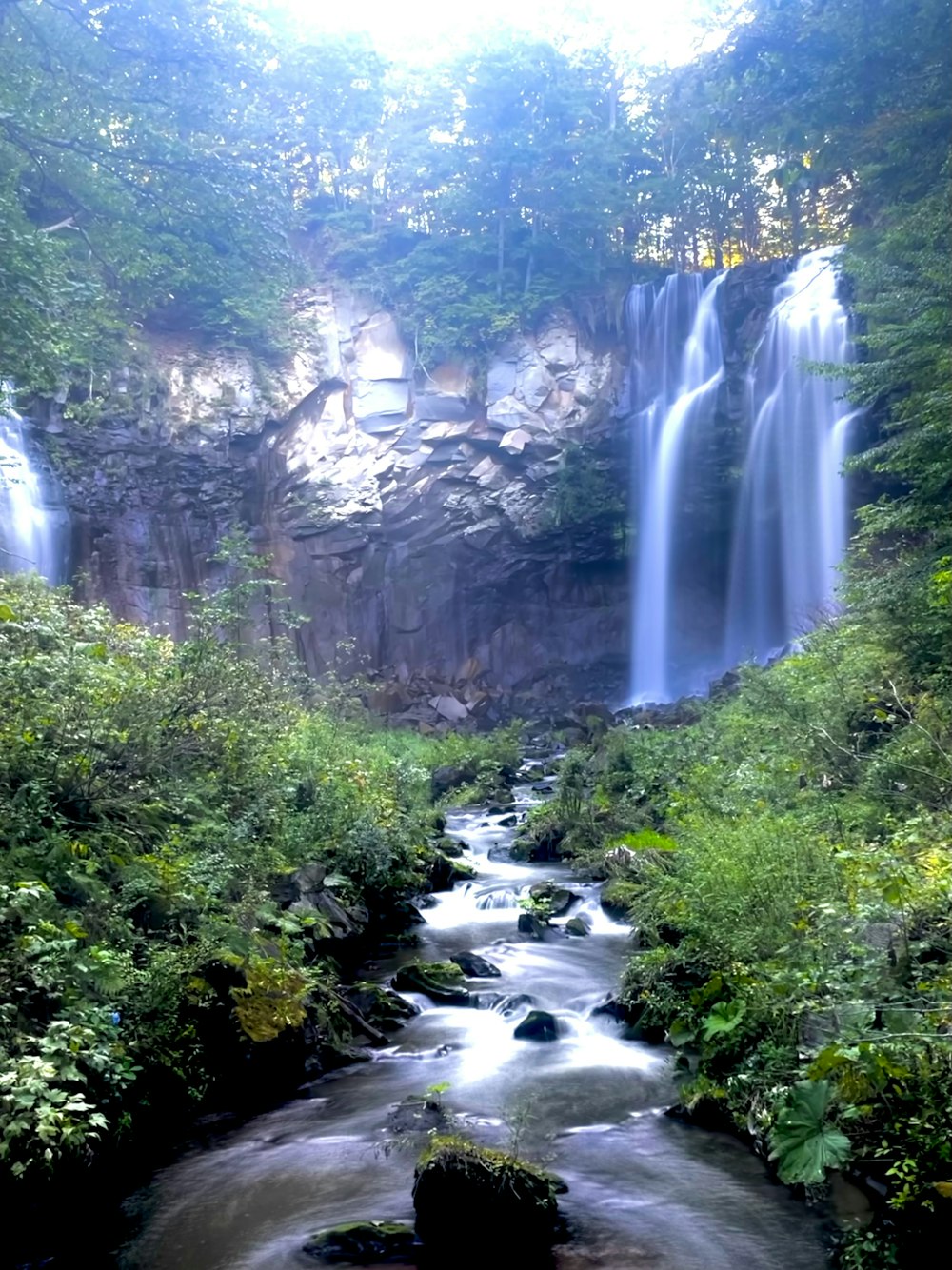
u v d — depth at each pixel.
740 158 31.23
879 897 5.35
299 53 15.93
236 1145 5.77
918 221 11.91
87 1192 5.17
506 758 22.67
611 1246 4.50
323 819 10.84
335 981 8.27
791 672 12.20
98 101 13.29
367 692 27.66
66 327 12.53
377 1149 5.60
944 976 4.58
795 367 26.25
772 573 27.78
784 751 10.38
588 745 20.98
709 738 14.45
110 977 5.66
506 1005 8.12
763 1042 5.79
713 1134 5.68
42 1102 4.48
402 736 23.50
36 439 25.22
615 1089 6.40
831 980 4.96
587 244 32.22
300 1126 6.00
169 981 6.26
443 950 9.88
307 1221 4.83
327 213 32.91
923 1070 4.30
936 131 15.55
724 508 29.11
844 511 24.98
